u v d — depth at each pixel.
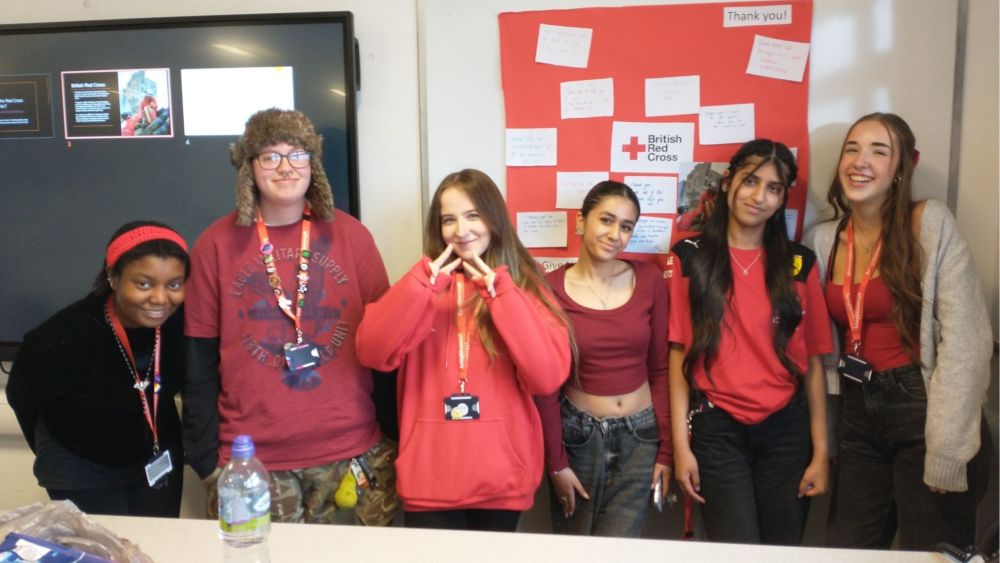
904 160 1.94
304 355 1.82
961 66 2.15
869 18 2.17
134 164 2.34
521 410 1.81
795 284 2.01
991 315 2.19
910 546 1.97
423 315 1.72
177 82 2.29
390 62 2.32
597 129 2.28
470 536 1.39
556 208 2.32
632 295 2.03
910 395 1.95
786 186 1.99
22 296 2.41
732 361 1.99
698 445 2.06
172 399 2.00
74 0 2.37
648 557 1.31
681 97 2.24
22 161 2.37
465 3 2.27
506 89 2.28
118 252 1.69
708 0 2.20
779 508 2.02
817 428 2.09
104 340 1.79
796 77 2.20
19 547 1.08
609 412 2.02
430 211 1.92
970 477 1.92
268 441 1.82
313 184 1.85
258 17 2.23
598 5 2.23
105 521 1.44
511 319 1.69
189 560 1.29
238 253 1.83
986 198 2.18
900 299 1.94
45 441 1.85
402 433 1.82
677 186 2.28
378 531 1.40
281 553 1.32
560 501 2.10
